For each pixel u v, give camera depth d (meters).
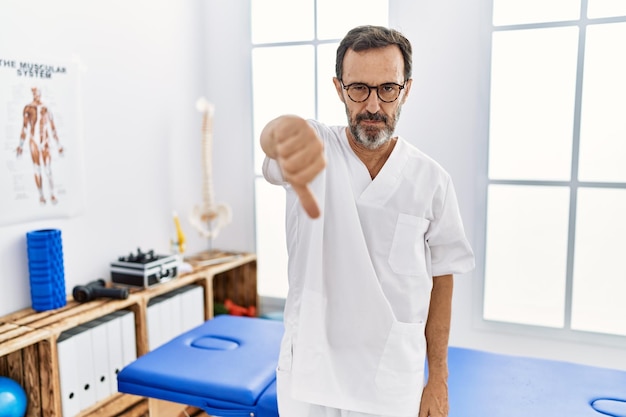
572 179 2.54
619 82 2.42
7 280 2.12
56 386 1.96
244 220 3.25
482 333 2.75
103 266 2.57
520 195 2.64
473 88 2.63
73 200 2.37
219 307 3.05
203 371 1.80
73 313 2.11
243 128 3.18
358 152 1.20
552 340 2.63
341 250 1.16
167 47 2.93
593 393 1.70
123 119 2.66
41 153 2.21
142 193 2.80
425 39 2.69
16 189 2.12
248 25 3.10
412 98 2.75
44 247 2.12
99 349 2.17
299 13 2.98
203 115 3.14
